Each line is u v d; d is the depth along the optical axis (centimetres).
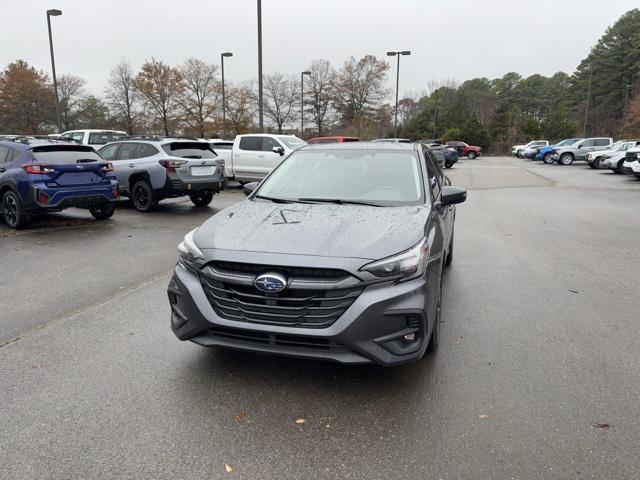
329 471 253
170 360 374
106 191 948
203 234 343
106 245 775
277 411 306
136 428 289
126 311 482
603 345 405
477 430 287
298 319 298
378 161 464
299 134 5947
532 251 754
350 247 307
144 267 646
